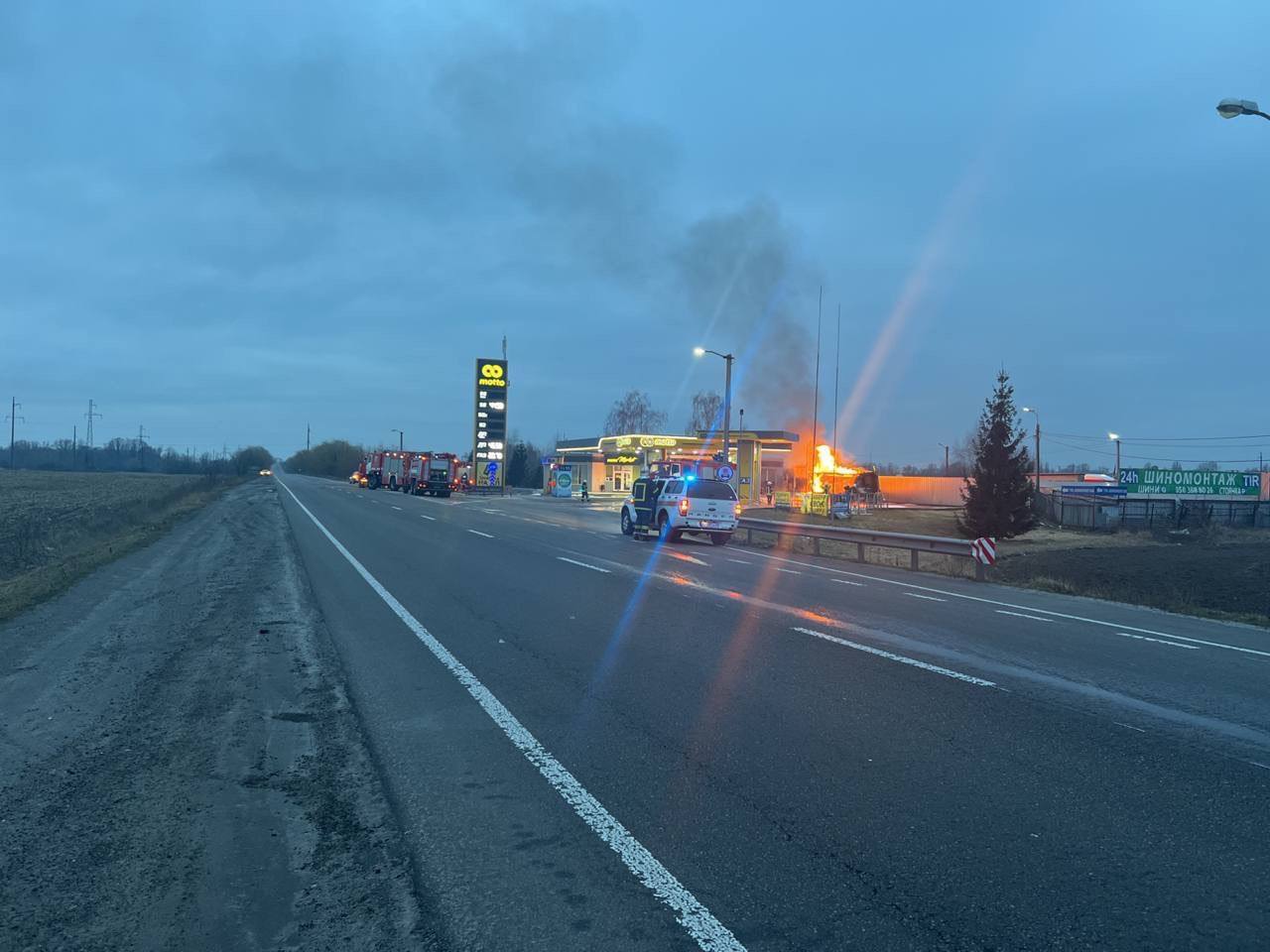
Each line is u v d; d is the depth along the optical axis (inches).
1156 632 533.3
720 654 404.2
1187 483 2480.3
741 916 164.4
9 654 398.3
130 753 259.6
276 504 1887.3
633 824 207.8
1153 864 189.5
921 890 175.8
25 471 4869.6
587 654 403.2
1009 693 340.5
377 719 295.9
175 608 533.6
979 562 836.0
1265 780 244.1
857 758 258.2
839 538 1045.2
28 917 162.4
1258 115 634.8
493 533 1179.9
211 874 180.7
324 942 154.9
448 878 179.8
